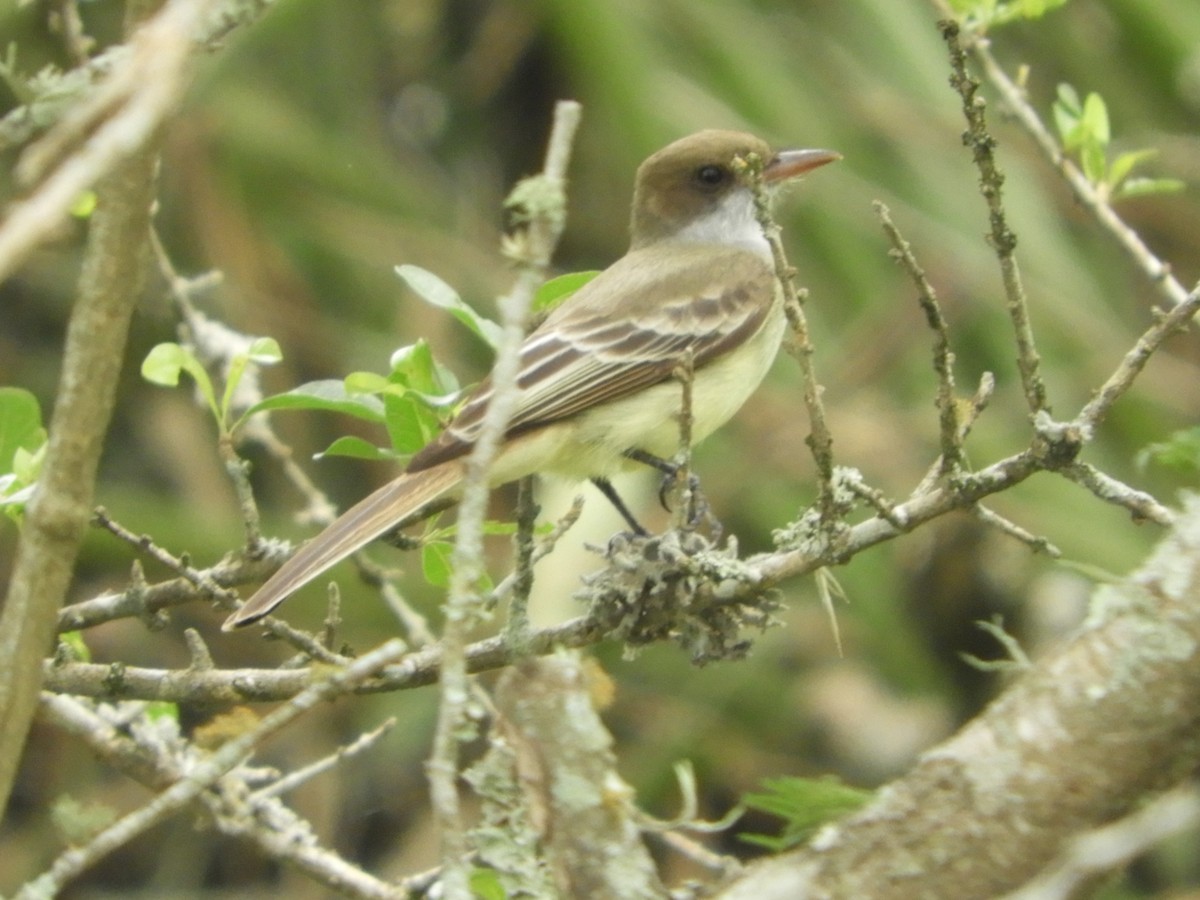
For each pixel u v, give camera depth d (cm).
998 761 426
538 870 527
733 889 442
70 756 1192
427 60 1373
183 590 649
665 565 629
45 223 282
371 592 1143
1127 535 1203
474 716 618
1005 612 1246
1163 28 1362
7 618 464
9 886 1134
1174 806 390
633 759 1185
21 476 625
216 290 1224
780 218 1270
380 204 1291
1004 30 1367
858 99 1309
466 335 1280
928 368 1230
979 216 1277
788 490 1193
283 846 684
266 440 856
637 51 1300
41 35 1138
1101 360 1247
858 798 516
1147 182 776
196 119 1242
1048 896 379
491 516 1161
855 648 1230
